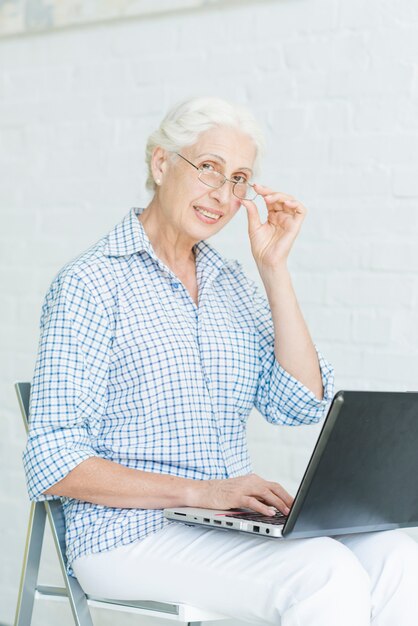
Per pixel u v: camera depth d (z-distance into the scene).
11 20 3.29
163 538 1.84
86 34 3.18
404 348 2.58
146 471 1.89
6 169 3.32
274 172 2.81
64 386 1.83
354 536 1.82
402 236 2.60
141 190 3.05
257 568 1.70
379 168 2.64
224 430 2.02
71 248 3.19
